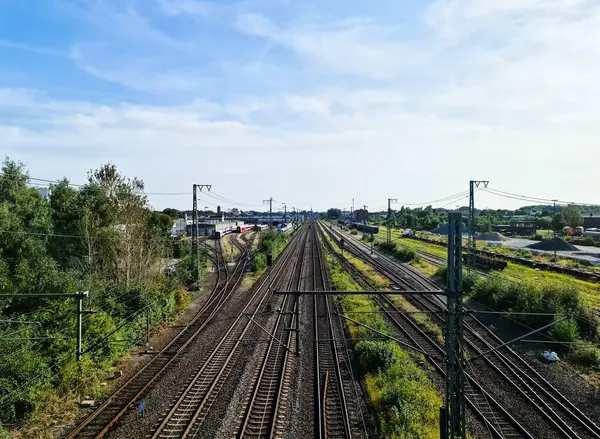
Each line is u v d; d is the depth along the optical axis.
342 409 19.17
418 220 165.62
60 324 23.09
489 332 30.67
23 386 18.78
